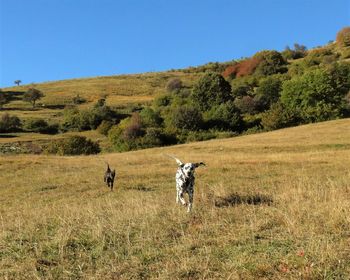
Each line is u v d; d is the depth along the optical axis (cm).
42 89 16162
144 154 4184
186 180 1239
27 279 771
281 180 1934
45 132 9794
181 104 10438
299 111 7631
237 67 16788
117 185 2256
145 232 1023
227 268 741
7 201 2086
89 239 988
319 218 1013
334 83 8038
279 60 15812
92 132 9738
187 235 973
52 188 2359
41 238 1036
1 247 981
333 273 683
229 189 1698
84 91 15588
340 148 3734
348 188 1391
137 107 12088
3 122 9612
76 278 769
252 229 959
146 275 756
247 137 5344
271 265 732
